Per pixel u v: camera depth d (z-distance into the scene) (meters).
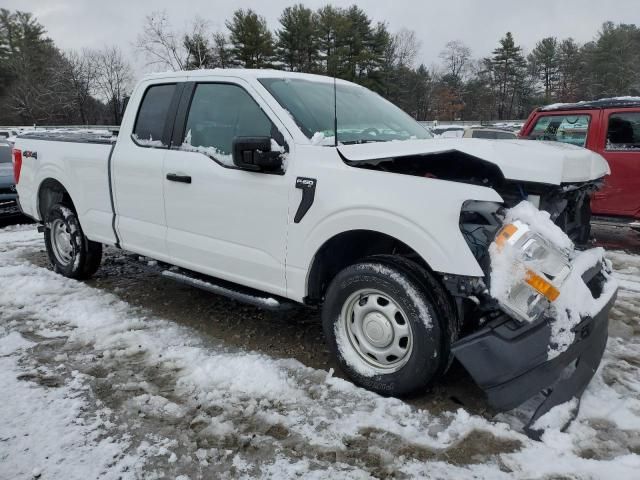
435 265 2.76
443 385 3.23
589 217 3.85
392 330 3.01
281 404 3.00
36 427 2.77
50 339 3.87
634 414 2.87
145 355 3.60
